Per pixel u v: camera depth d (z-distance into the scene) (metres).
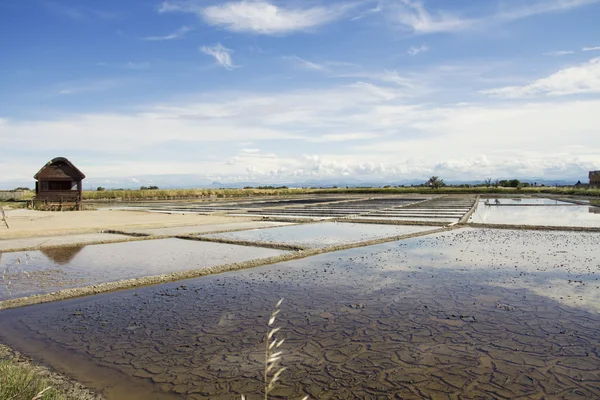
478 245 12.82
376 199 49.22
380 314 6.12
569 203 37.91
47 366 4.40
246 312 6.23
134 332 5.41
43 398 3.29
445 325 5.65
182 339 5.17
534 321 5.81
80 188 30.23
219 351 4.81
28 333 5.39
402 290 7.46
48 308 6.47
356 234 15.76
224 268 9.18
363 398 3.80
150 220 20.92
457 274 8.74
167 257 10.86
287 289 7.56
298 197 60.38
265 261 9.97
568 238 14.38
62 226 17.72
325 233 16.11
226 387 3.98
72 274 8.82
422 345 4.98
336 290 7.48
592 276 8.51
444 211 27.23
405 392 3.90
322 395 3.84
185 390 3.92
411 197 54.28
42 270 9.23
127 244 13.25
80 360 4.57
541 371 4.32
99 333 5.38
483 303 6.66
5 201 40.47
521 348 4.89
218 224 19.36
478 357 4.66
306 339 5.17
